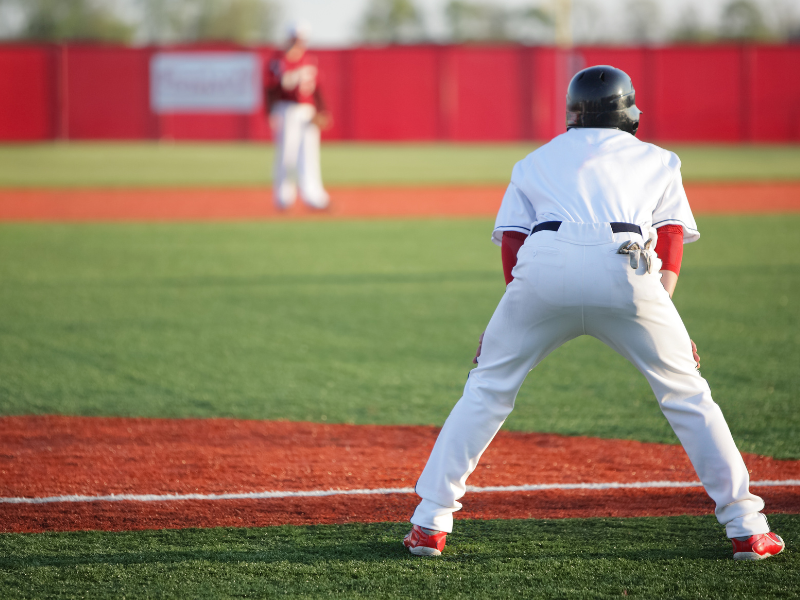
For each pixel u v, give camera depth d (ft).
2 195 203.51
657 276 34.65
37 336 81.35
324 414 60.34
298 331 83.82
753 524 36.65
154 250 130.52
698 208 178.70
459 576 36.14
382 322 87.45
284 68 161.07
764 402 61.52
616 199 34.91
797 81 377.91
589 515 42.83
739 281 105.19
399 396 64.54
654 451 52.31
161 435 55.77
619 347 35.91
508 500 44.86
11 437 55.16
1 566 37.27
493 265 118.42
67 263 119.14
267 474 48.91
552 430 56.44
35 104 385.29
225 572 36.73
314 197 167.63
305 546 39.40
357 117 394.11
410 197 202.80
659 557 37.76
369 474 48.96
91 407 61.57
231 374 70.03
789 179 229.86
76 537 40.45
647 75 383.04
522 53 390.21
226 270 114.62
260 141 397.39
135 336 81.61
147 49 387.75
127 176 247.50
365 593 34.68
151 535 40.70
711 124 383.04
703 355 74.18
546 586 35.14
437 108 394.73
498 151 346.54
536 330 35.60
